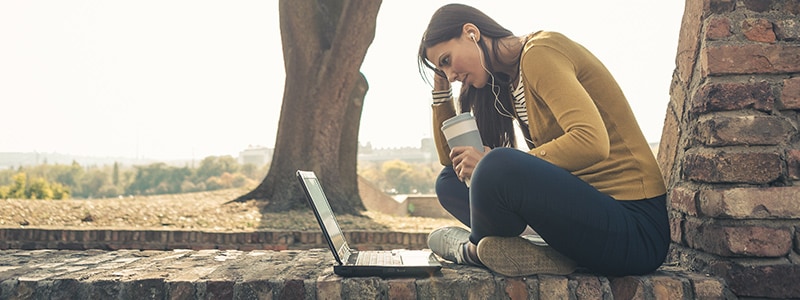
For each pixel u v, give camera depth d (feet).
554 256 4.14
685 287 4.06
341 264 4.12
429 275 4.08
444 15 4.60
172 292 3.93
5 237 18.29
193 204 28.84
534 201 3.76
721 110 4.44
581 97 3.89
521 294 4.00
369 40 29.89
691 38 5.11
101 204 26.23
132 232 18.51
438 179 5.74
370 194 52.06
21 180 105.19
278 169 30.09
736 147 4.32
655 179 4.32
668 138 5.65
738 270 4.09
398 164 370.32
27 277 4.04
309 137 30.04
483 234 4.19
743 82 4.44
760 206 4.13
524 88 4.28
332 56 29.37
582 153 3.75
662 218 4.26
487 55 4.53
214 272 4.33
